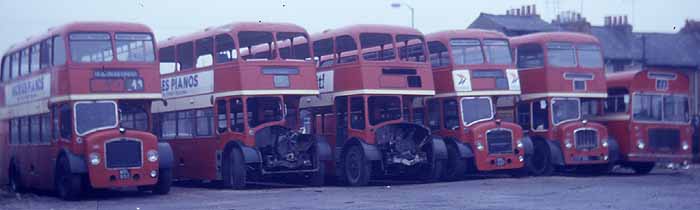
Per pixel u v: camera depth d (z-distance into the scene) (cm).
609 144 3061
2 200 2331
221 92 2617
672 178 2820
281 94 2594
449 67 2845
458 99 2827
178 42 2828
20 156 2691
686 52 5284
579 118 3022
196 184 2944
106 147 2253
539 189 2339
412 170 2814
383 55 2872
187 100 2788
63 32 2325
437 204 1936
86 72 2302
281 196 2244
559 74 2991
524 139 2922
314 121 2912
